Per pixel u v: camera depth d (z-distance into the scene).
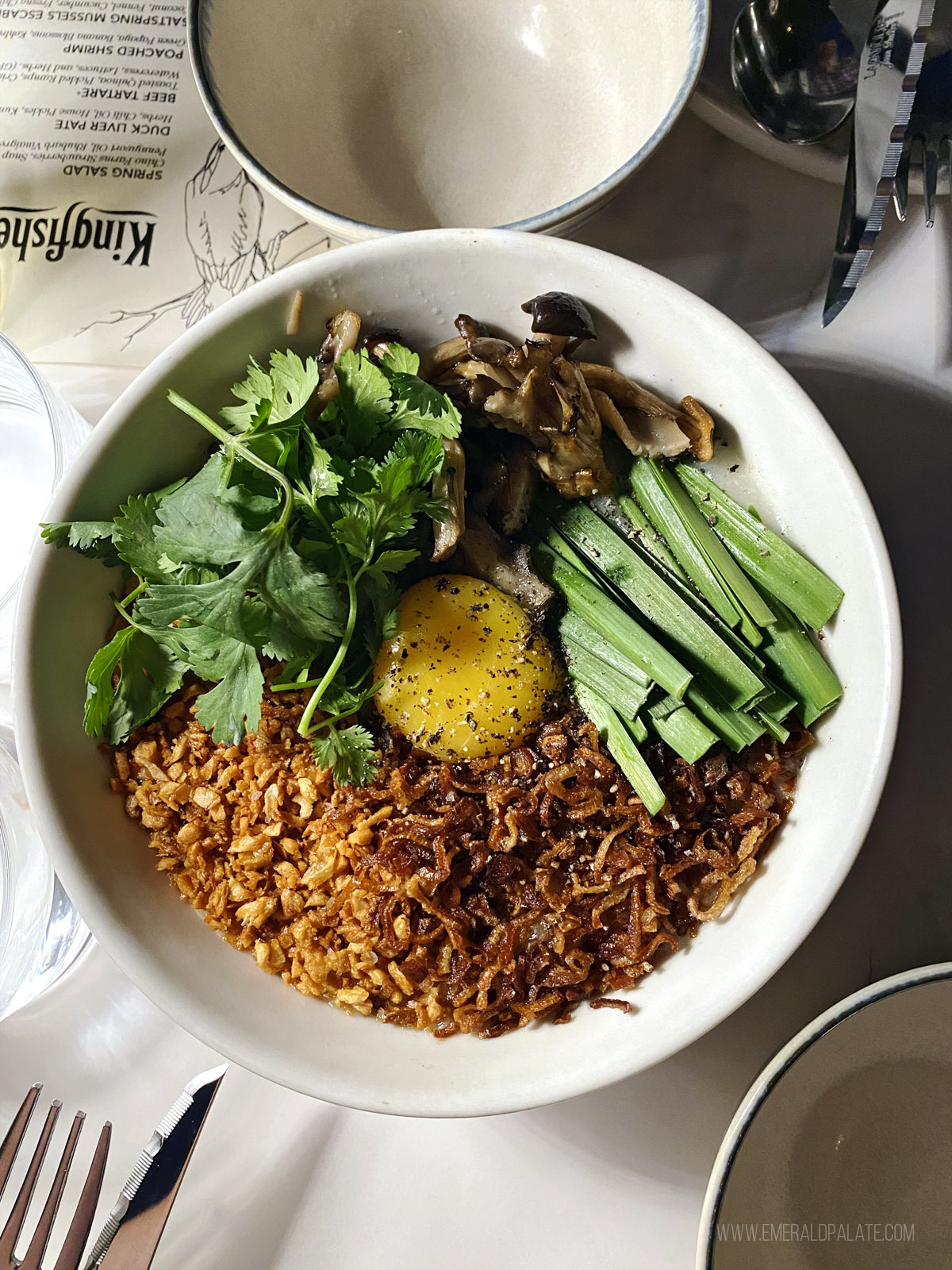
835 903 0.26
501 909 0.24
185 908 0.24
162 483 0.24
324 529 0.23
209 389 0.24
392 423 0.23
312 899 0.24
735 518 0.24
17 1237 0.24
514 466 0.25
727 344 0.22
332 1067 0.22
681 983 0.23
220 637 0.22
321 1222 0.26
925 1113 0.24
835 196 0.28
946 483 0.27
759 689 0.24
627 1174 0.25
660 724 0.24
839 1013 0.22
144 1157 0.24
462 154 0.29
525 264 0.23
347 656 0.24
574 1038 0.23
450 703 0.24
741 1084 0.26
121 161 0.30
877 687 0.22
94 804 0.24
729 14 0.28
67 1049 0.27
